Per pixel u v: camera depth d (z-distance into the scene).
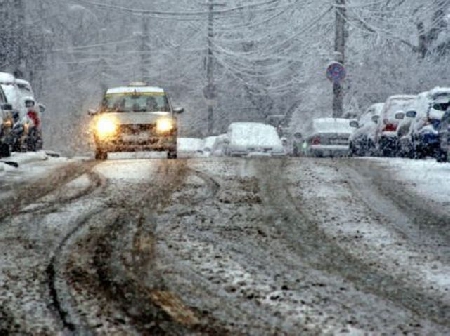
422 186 38.25
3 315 15.84
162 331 14.75
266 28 137.62
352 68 117.44
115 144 55.12
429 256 21.89
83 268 19.86
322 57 124.94
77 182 38.41
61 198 32.53
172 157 57.16
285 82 149.38
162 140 55.16
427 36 112.00
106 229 25.30
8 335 14.59
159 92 59.97
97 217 27.61
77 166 47.50
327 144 84.81
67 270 19.64
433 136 56.00
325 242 23.70
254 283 18.42
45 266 20.06
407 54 113.00
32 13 151.25
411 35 116.06
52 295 17.28
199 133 166.00
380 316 15.84
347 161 52.12
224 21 146.88
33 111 70.62
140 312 15.99
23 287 17.98
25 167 47.06
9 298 17.06
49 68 162.50
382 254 22.08
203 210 29.36
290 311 16.09
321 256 21.67
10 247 22.47
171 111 58.34
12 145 60.16
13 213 28.50
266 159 52.62
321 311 16.12
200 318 15.58
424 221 27.95
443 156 51.72
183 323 15.24
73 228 25.44
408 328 15.05
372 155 80.12
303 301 16.88
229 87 157.25
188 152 101.31
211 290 17.75
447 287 18.36
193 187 36.16
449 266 20.62
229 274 19.30
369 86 115.44
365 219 28.16
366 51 115.56
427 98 59.91
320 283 18.55
